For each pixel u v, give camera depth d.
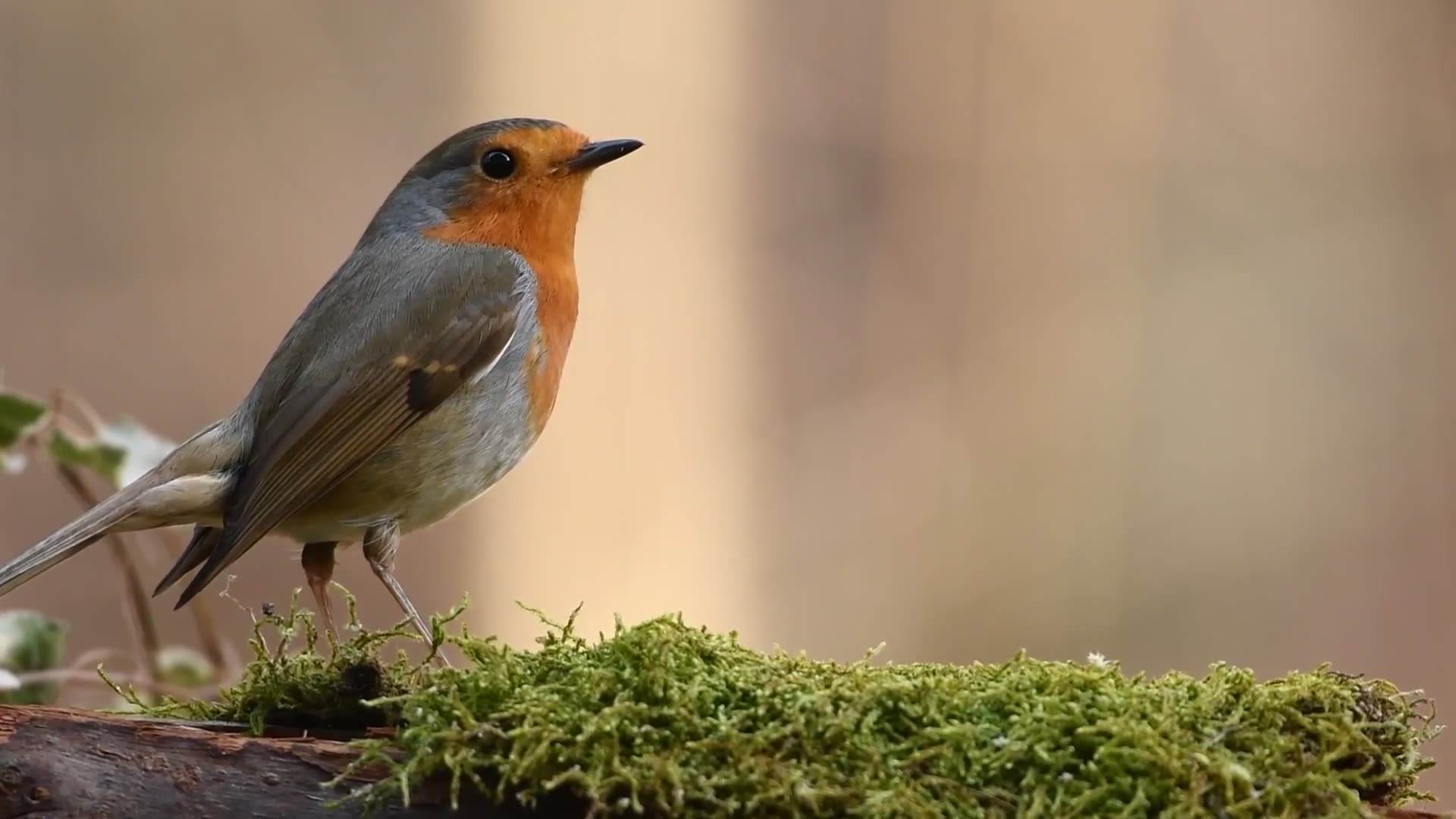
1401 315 14.02
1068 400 13.88
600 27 14.83
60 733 4.18
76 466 7.70
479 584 12.92
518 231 6.67
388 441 6.25
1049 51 14.45
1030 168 14.46
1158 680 4.32
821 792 3.84
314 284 13.80
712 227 14.62
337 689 4.46
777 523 13.67
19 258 13.42
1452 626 12.67
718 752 3.94
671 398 14.15
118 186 13.84
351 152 14.46
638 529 13.51
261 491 6.05
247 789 4.15
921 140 14.55
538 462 13.59
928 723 4.04
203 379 13.10
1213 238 14.41
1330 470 13.55
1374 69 14.40
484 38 14.81
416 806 4.09
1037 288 14.29
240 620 11.27
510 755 3.97
